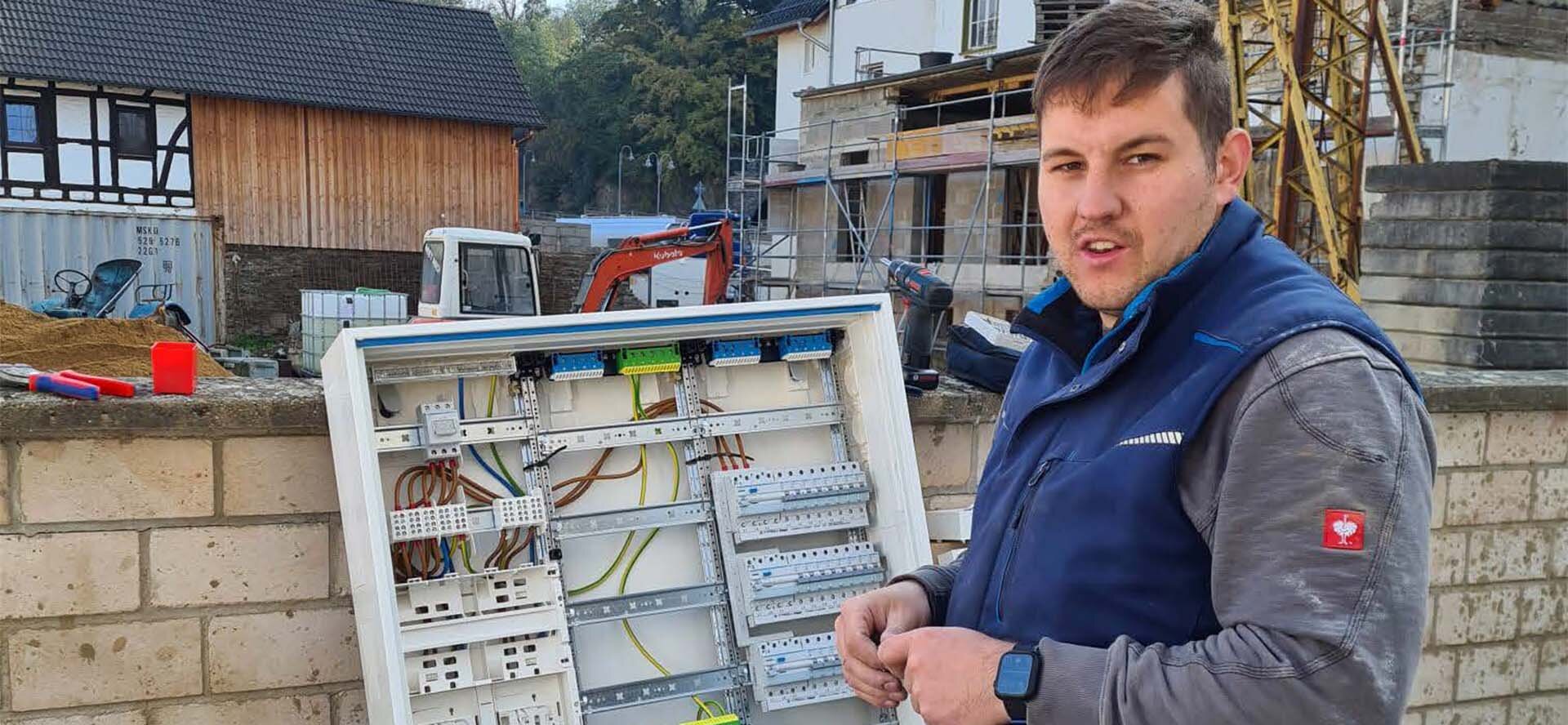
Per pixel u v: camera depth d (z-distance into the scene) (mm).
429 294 15766
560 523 2742
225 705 2947
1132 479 1332
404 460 2705
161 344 2885
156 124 19141
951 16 23516
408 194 21078
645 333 2820
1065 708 1249
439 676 2506
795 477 2930
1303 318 1271
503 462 2775
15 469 2721
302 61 20625
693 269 23641
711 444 2998
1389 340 1286
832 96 22047
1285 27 12305
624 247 14891
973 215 16781
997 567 1496
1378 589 1133
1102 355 1472
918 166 18844
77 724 2826
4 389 2814
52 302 17797
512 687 2609
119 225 19000
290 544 2977
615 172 52344
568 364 2807
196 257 19562
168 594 2879
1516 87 12266
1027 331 1633
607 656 2785
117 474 2809
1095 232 1375
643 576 2861
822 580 2869
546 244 23047
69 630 2803
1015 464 1538
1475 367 6387
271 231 20047
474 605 2594
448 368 2707
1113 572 1338
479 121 21188
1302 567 1159
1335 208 10250
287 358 17547
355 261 20734
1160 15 1355
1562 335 6500
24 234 18391
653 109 49469
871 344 2988
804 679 2812
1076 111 1363
